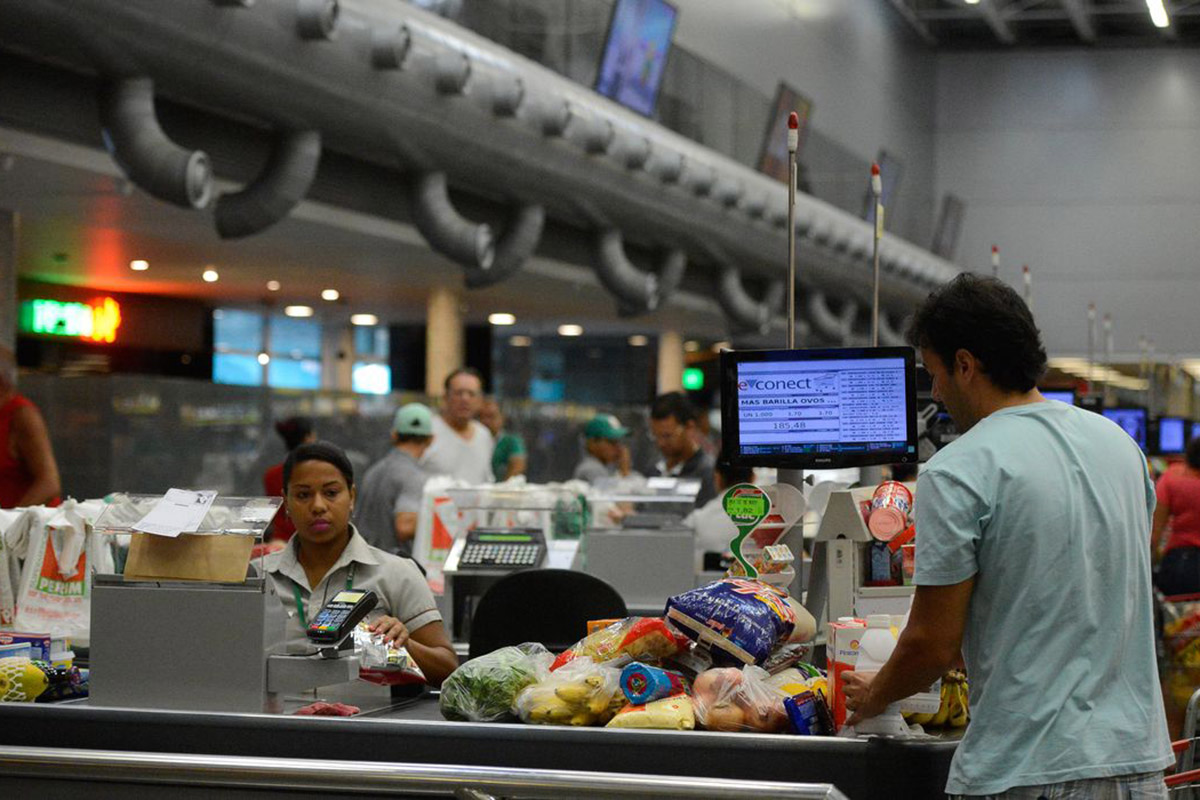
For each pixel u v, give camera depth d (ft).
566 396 86.38
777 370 10.57
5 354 18.92
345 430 42.98
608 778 8.06
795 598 10.93
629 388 86.12
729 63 70.59
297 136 32.55
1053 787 7.29
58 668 10.44
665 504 20.02
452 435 25.43
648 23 50.19
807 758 8.27
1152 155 97.71
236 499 9.61
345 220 41.83
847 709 8.52
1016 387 7.89
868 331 88.94
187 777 8.46
